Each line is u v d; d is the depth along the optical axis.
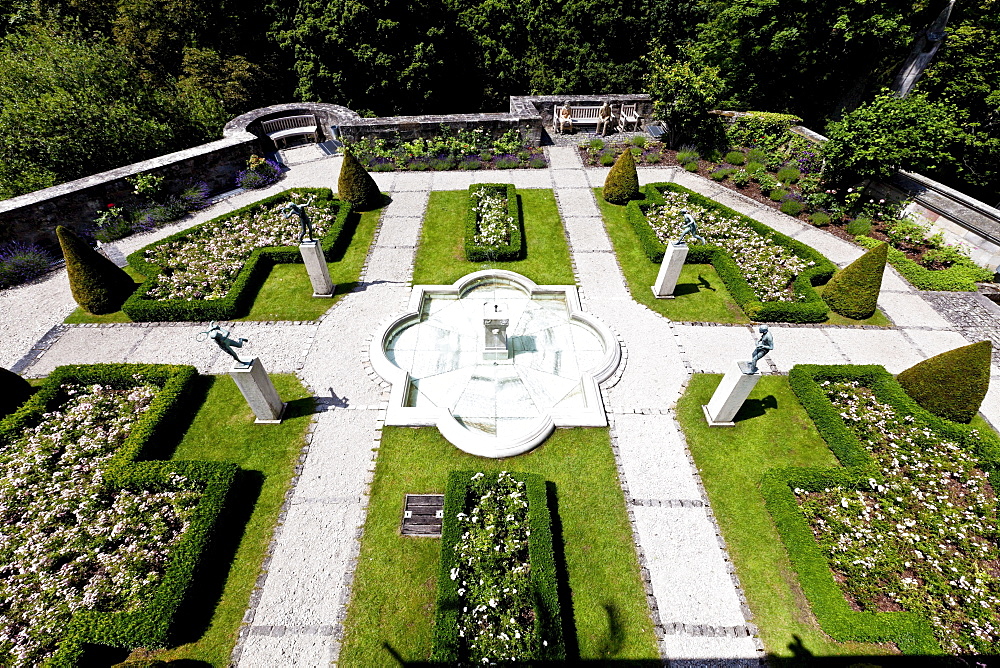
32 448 10.28
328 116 25.58
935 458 10.43
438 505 9.83
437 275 16.34
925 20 22.03
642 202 19.97
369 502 9.95
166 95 23.52
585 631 8.20
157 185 19.05
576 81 38.94
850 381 12.39
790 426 11.60
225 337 9.42
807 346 13.88
